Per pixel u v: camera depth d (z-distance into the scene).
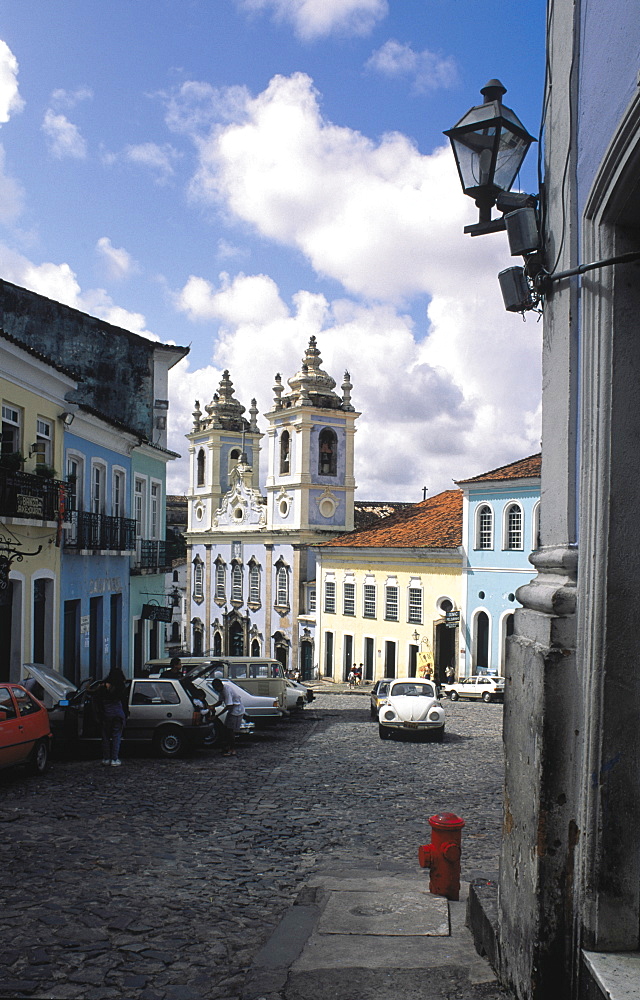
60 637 20.77
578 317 4.12
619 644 3.81
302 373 61.06
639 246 3.89
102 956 5.74
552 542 4.38
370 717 28.02
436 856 6.62
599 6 3.85
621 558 3.83
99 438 24.22
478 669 40.72
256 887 7.65
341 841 9.78
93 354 30.94
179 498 91.94
